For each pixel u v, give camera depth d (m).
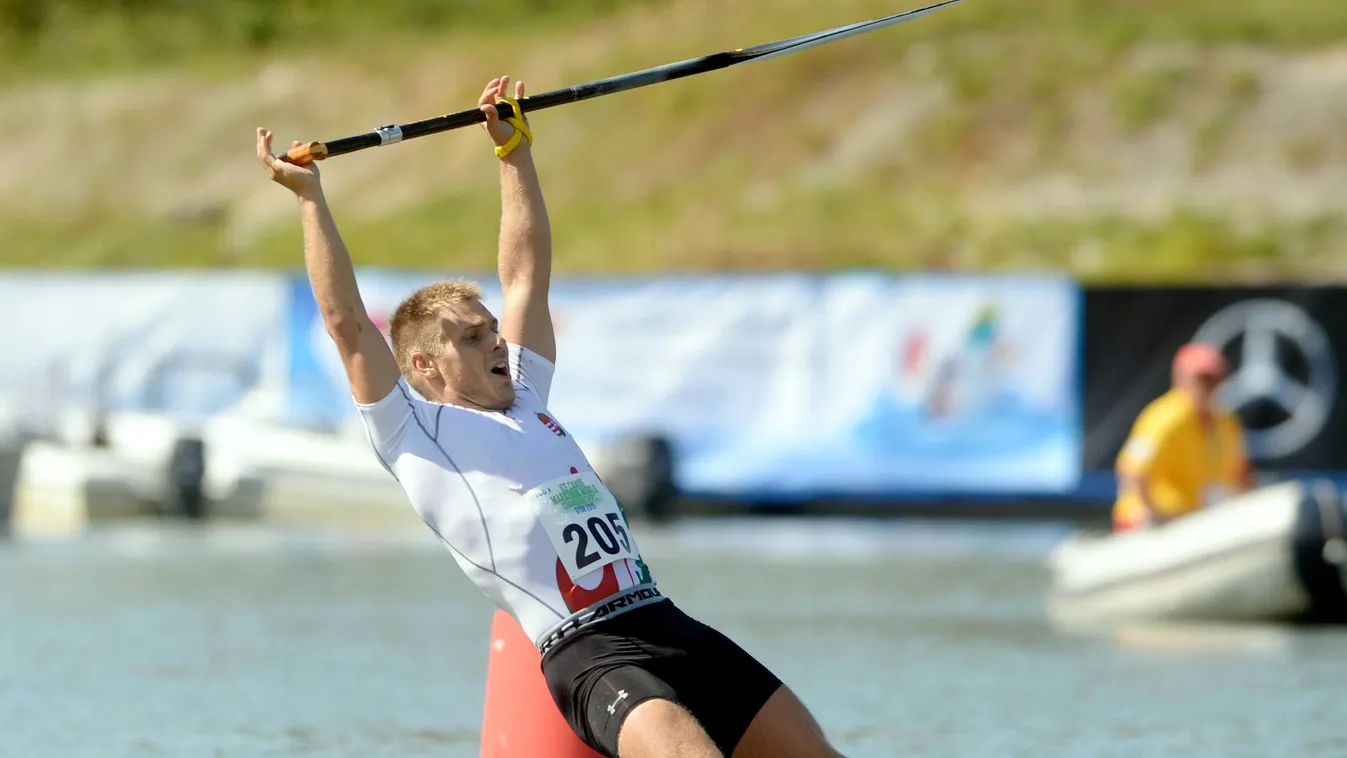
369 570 48.12
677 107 107.12
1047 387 62.53
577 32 117.69
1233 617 38.66
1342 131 95.31
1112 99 99.88
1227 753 22.64
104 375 69.81
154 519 65.00
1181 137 97.06
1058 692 28.05
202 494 64.19
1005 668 30.86
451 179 107.06
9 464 63.31
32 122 122.12
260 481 64.12
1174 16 106.88
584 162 105.88
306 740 23.30
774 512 67.06
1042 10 108.56
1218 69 100.94
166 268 104.38
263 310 68.75
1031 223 92.62
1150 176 95.19
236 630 35.31
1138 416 61.81
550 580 15.47
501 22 122.31
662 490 63.06
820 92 105.38
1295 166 93.94
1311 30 103.50
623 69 111.38
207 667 30.16
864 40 107.69
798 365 64.56
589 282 66.19
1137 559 39.50
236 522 64.50
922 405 63.44
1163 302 61.66
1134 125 98.12
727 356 65.12
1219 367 40.06
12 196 116.06
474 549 15.70
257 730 24.02
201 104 120.19
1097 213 92.88
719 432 65.06
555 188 104.25
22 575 46.41
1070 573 40.78
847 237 93.88
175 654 31.73
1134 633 36.59
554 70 113.31
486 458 15.71
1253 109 97.75
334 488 63.72
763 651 32.81
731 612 38.84
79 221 112.38
